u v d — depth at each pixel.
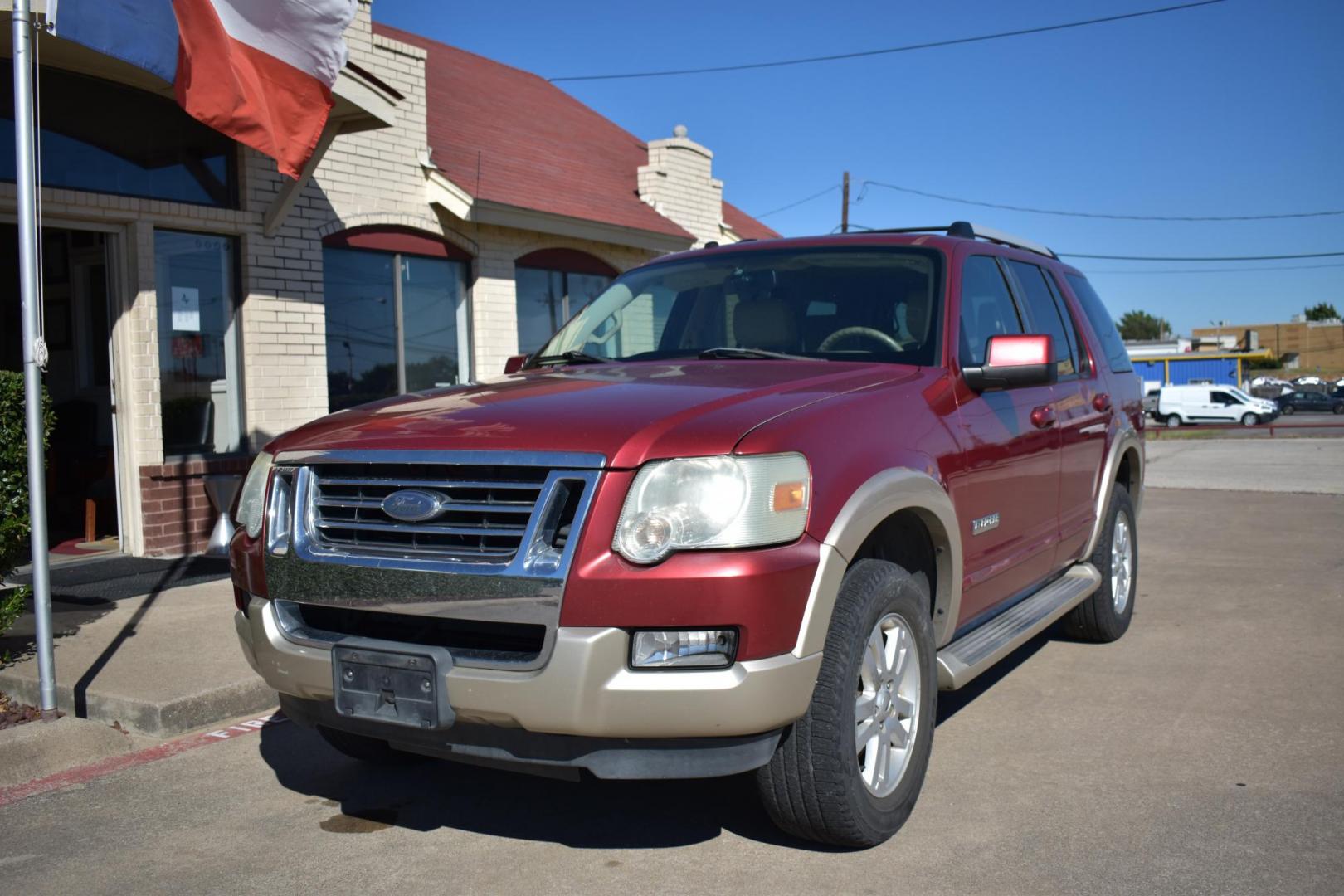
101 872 3.42
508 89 16.02
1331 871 3.24
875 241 4.72
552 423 3.13
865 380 3.75
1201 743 4.41
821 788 3.18
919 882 3.21
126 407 8.03
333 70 7.08
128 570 7.62
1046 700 5.02
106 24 5.94
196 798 4.02
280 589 3.37
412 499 3.13
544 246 11.71
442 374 10.77
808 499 3.07
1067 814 3.70
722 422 3.08
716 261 4.92
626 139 16.92
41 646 4.51
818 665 3.07
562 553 2.92
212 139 8.54
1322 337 117.44
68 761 4.37
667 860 3.41
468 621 3.12
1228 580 7.95
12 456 4.84
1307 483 15.27
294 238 9.05
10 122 7.21
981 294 4.67
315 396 9.24
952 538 3.75
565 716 2.88
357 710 3.19
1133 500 6.45
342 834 3.68
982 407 4.21
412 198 10.20
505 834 3.66
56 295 9.62
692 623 2.87
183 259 8.41
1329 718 4.70
